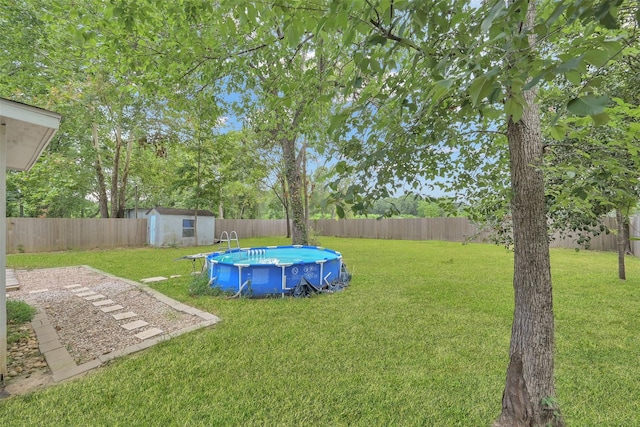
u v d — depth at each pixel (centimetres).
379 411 202
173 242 1341
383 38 101
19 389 227
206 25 281
